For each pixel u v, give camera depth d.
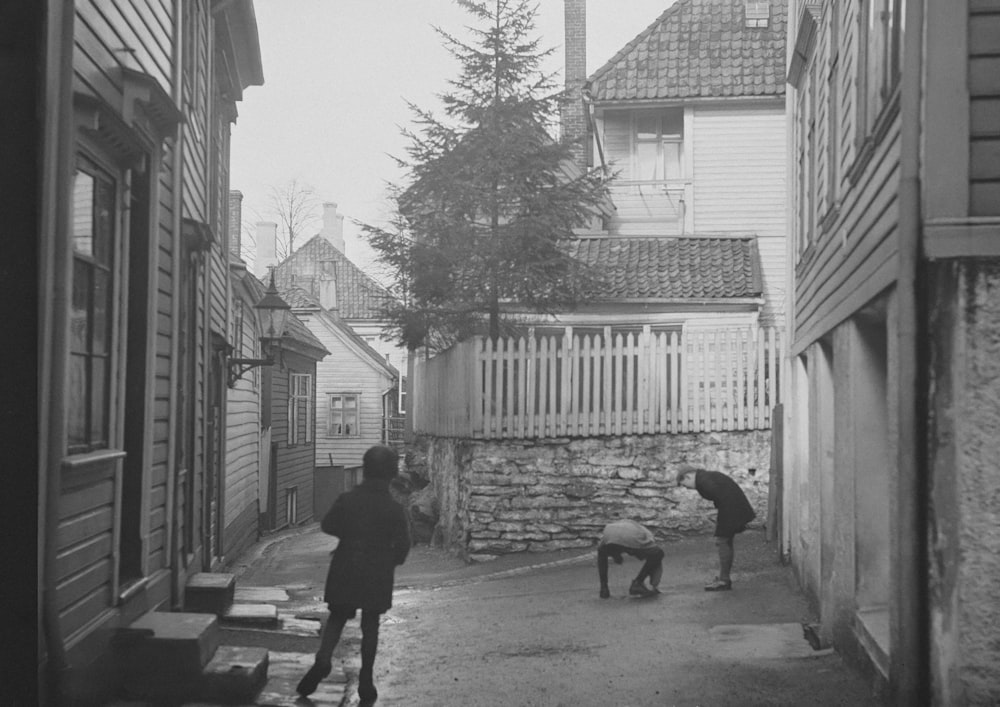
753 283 23.08
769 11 30.28
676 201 29.17
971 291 6.36
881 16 7.94
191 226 11.38
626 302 22.84
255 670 8.06
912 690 6.49
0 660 5.73
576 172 27.00
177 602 10.11
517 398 18.62
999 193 6.39
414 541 22.31
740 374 18.42
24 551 5.78
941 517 6.39
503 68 21.14
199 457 13.34
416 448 25.22
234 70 18.09
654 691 8.52
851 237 9.13
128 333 8.65
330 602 8.34
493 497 18.50
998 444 6.33
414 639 11.50
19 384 5.76
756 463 18.34
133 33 8.28
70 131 6.20
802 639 10.39
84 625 6.88
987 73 6.40
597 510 18.42
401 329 22.31
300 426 39.09
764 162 29.00
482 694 8.64
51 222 5.97
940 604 6.40
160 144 8.88
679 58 29.72
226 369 18.97
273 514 32.81
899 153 6.83
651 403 18.47
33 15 5.77
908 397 6.48
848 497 9.25
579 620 12.10
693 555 16.62
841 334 9.68
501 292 21.72
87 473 6.97
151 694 7.55
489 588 15.45
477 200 21.17
